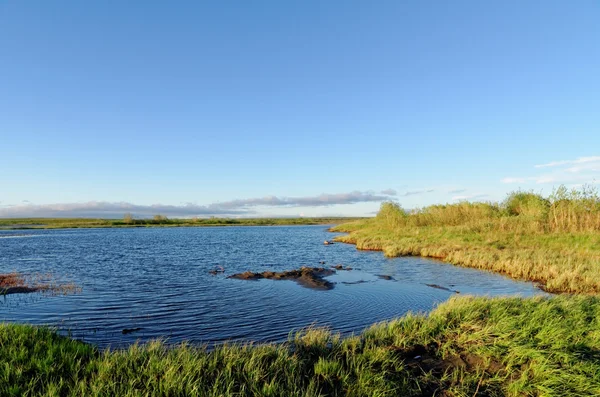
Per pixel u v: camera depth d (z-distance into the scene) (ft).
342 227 289.12
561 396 22.53
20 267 88.58
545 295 51.24
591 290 56.54
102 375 22.97
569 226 104.47
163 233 274.36
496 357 27.84
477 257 86.74
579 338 29.91
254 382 23.03
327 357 27.71
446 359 28.53
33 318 43.73
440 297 55.57
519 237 106.63
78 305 50.08
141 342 35.27
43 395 20.27
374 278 71.72
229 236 230.07
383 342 31.27
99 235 239.91
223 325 41.06
